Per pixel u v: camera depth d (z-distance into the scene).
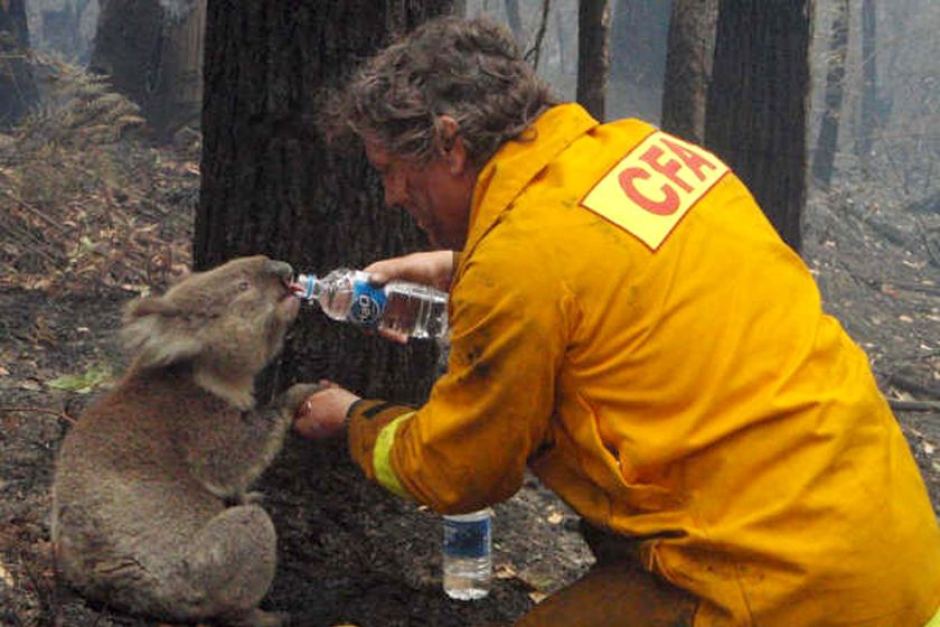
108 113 8.70
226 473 3.59
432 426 2.66
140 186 8.62
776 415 2.42
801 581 2.40
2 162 7.88
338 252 4.18
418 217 2.80
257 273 3.67
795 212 7.96
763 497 2.42
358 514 4.24
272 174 4.14
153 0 10.08
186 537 3.42
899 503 2.50
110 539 3.37
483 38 2.59
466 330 2.52
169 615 3.41
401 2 4.04
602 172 2.51
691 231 2.49
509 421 2.55
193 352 3.54
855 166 18.56
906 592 2.46
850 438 2.46
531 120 2.58
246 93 4.11
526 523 4.73
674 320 2.43
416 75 2.56
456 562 3.99
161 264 7.25
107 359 5.64
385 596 3.90
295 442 4.27
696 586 2.50
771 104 7.82
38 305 6.33
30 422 4.62
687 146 2.69
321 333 4.21
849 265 11.94
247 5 4.05
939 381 8.66
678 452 2.45
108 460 3.44
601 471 2.54
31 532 3.85
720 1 7.90
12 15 11.37
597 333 2.45
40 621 3.39
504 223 2.47
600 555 2.83
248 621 3.53
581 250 2.43
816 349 2.49
